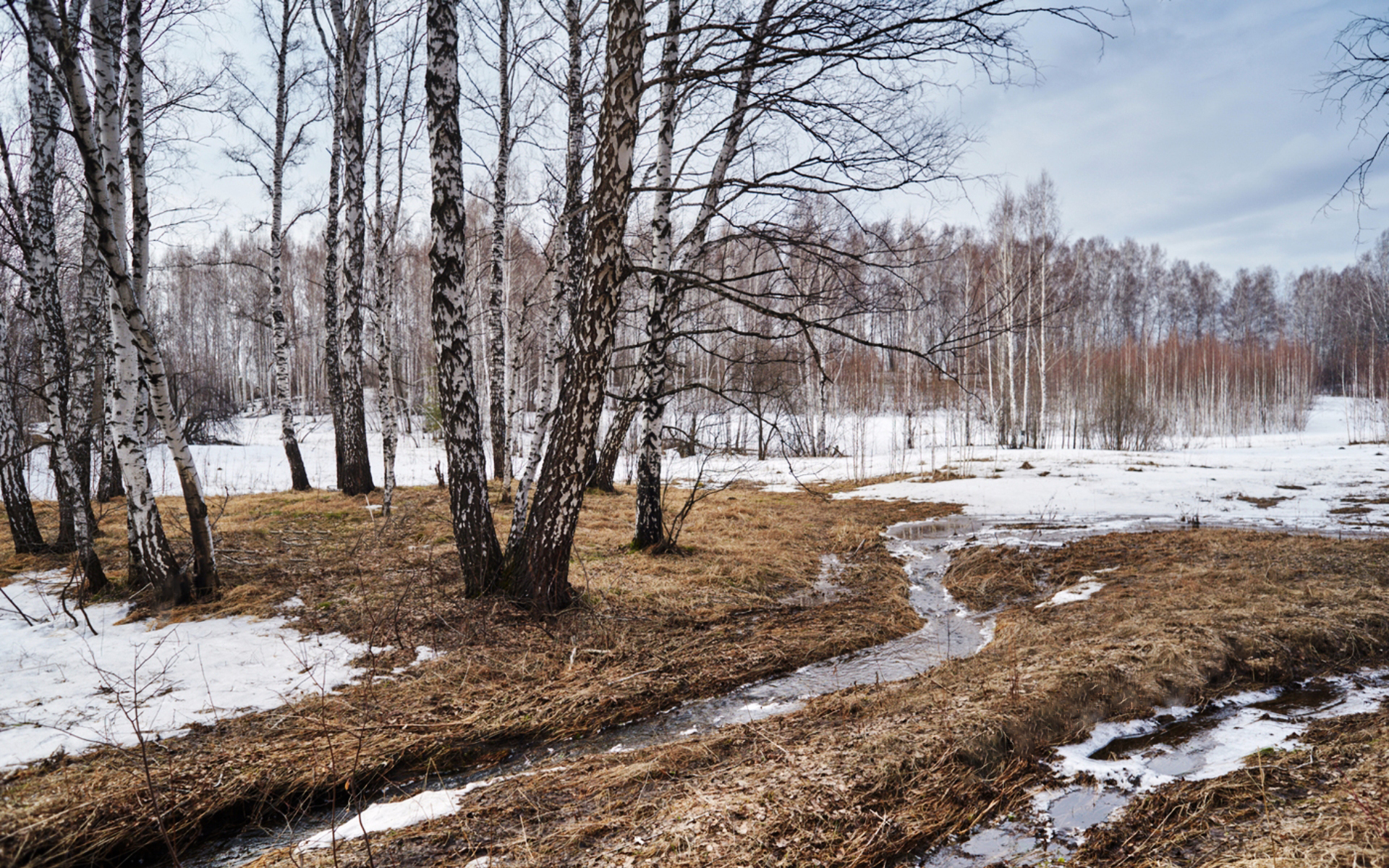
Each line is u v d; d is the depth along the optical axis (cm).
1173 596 748
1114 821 348
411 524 1089
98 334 1117
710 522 1244
